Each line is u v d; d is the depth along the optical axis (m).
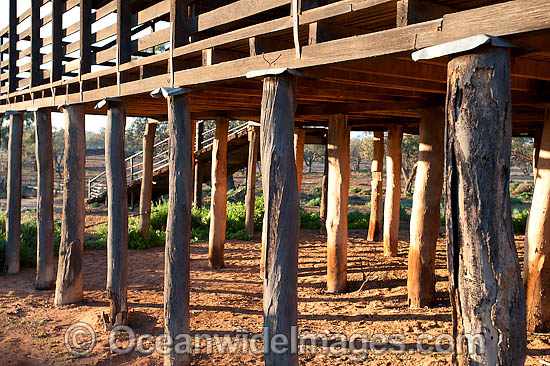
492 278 2.93
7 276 10.52
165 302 5.76
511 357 2.93
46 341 6.70
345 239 8.48
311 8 4.13
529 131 11.72
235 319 7.25
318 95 6.50
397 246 11.77
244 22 6.15
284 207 4.38
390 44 3.42
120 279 7.08
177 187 5.67
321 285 9.05
